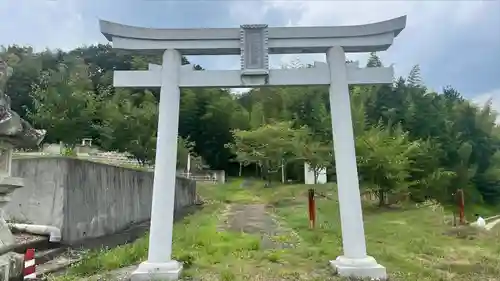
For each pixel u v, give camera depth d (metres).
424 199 25.05
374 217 18.17
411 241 12.22
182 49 8.62
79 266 8.95
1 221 6.85
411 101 37.84
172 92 8.43
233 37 8.66
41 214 11.29
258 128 32.81
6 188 6.67
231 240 11.93
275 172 35.56
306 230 14.16
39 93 30.25
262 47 8.57
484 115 39.47
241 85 8.62
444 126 36.31
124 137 29.56
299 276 7.92
